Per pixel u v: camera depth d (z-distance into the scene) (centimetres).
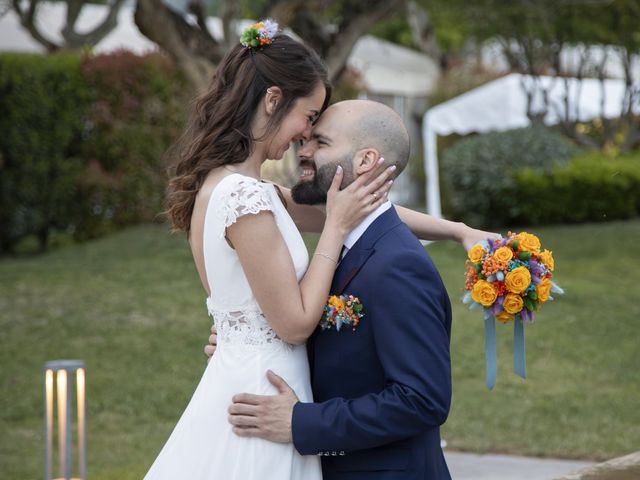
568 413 630
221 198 225
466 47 2339
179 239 1184
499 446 562
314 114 236
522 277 222
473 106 1418
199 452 231
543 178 1437
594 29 1418
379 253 222
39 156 1220
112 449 573
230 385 229
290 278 221
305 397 230
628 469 315
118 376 709
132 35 1684
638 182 1486
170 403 660
